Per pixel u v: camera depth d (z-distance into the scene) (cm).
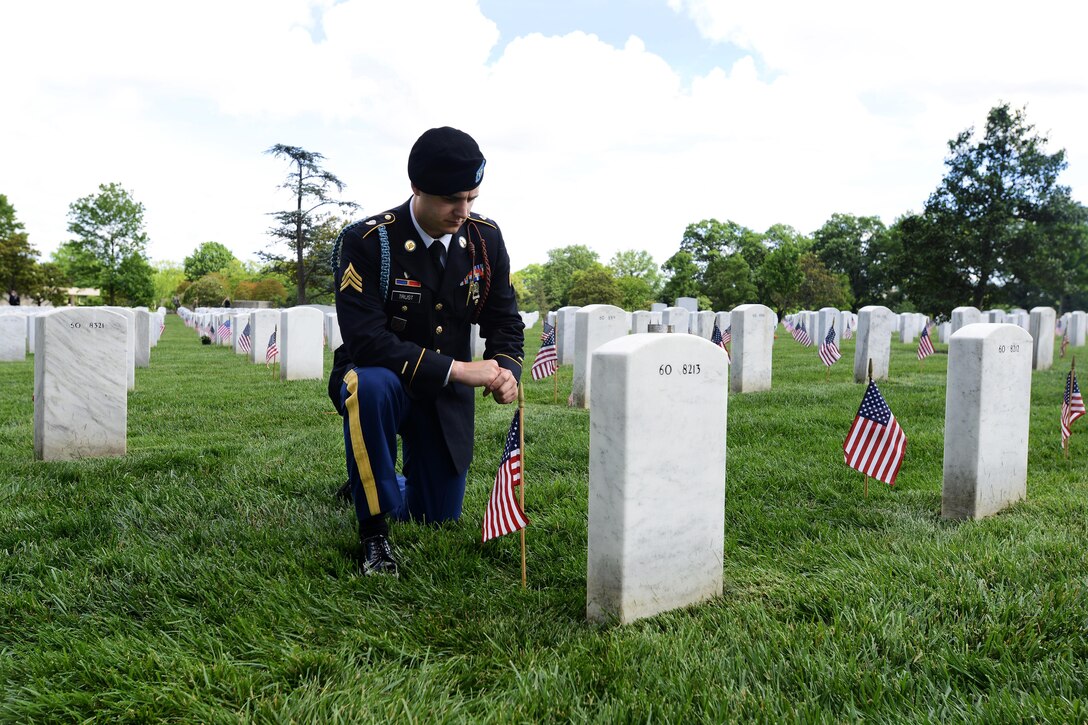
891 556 336
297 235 6094
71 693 219
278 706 211
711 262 8488
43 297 6225
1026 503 449
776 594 304
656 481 276
